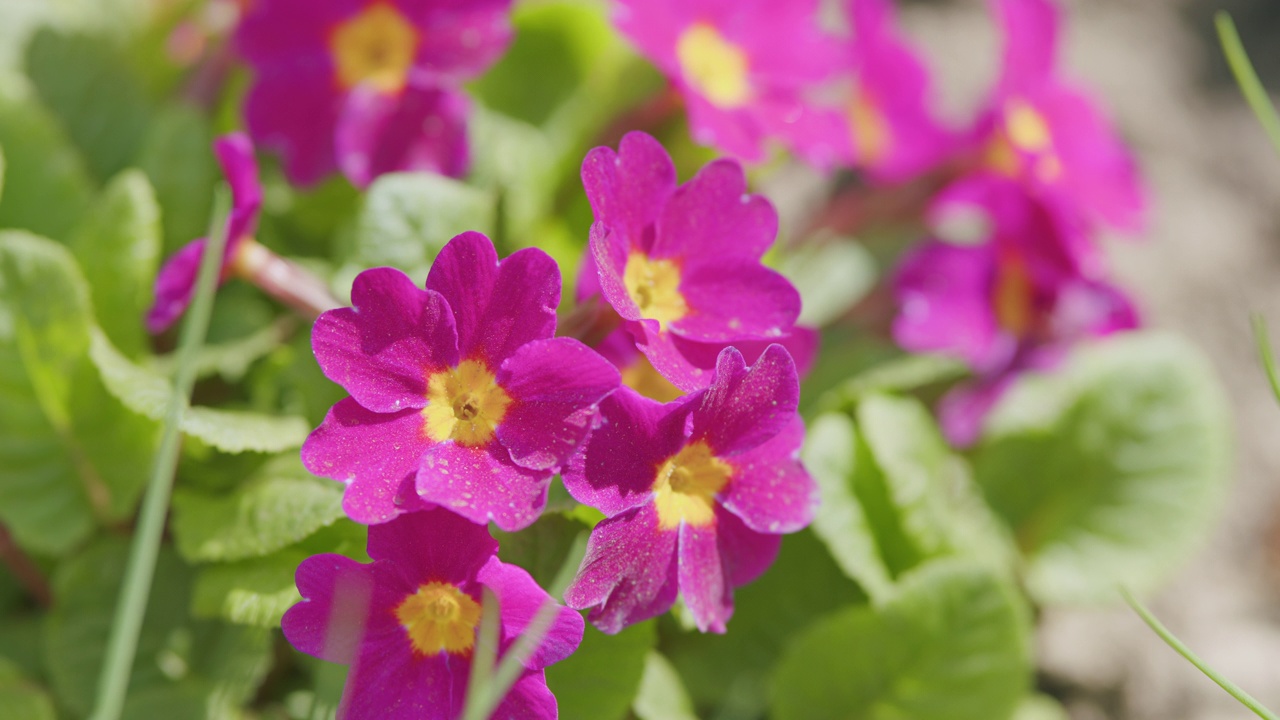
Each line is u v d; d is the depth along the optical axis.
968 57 0.60
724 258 0.33
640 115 0.38
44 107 0.40
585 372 0.31
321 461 0.31
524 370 0.31
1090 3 0.64
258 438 0.34
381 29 0.38
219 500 0.35
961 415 0.41
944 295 0.40
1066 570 0.41
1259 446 0.49
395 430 0.31
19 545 0.37
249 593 0.34
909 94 0.42
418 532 0.31
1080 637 0.43
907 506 0.38
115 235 0.37
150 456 0.36
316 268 0.39
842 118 0.40
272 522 0.34
